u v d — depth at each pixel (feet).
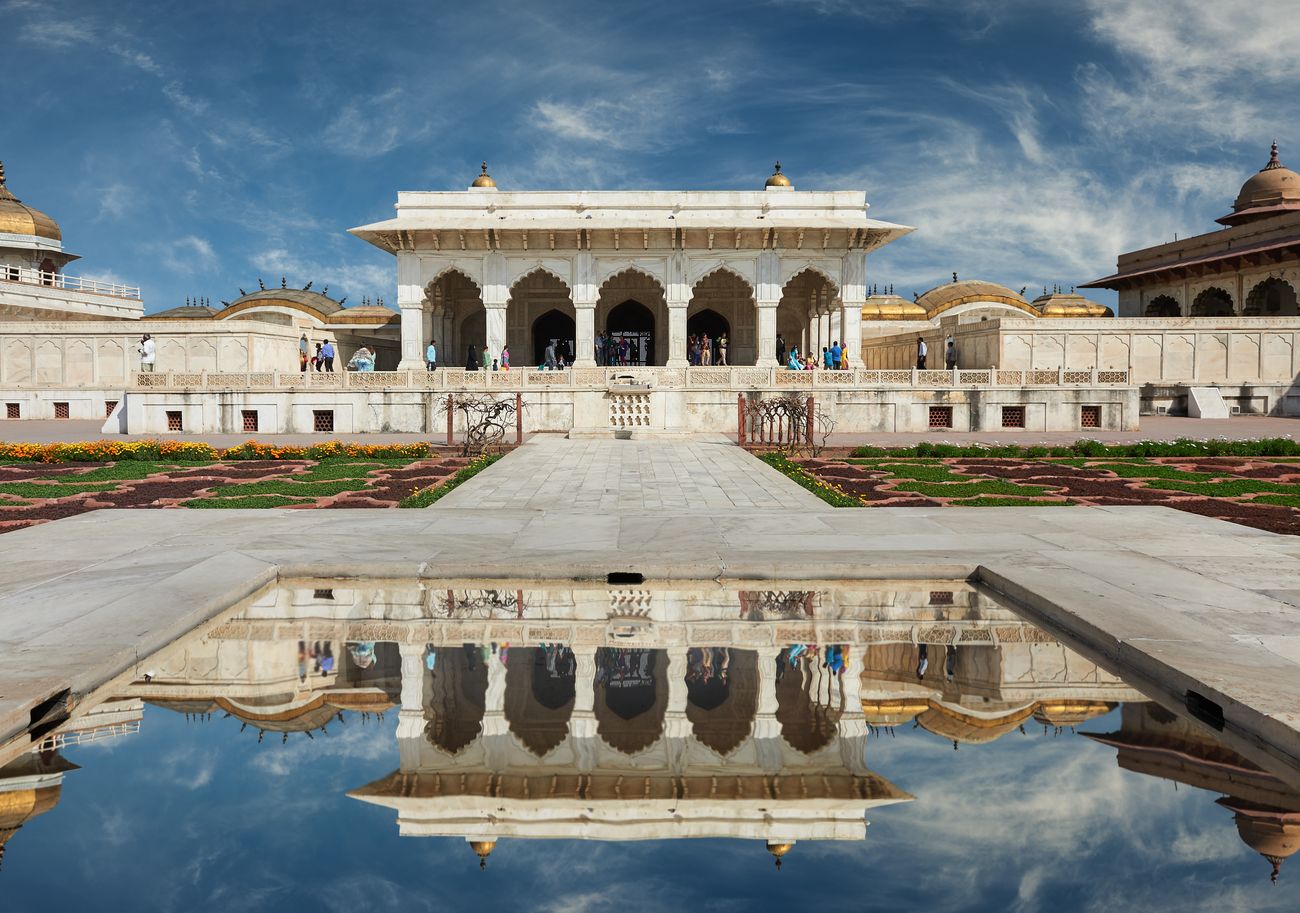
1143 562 21.44
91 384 99.25
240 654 15.55
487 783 10.77
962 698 13.35
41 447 55.52
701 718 12.55
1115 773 10.87
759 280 95.55
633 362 120.26
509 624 17.43
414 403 79.66
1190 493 38.55
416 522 28.27
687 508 32.71
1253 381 97.30
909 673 14.49
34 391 98.84
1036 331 95.96
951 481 43.57
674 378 79.15
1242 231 116.37
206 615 17.75
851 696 13.43
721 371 79.15
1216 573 20.16
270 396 79.66
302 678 14.33
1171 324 97.55
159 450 56.49
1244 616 16.35
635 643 16.14
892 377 79.30
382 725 12.34
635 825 9.75
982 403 79.15
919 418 79.46
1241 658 13.82
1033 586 18.83
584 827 9.70
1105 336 96.89
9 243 130.93
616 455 57.00
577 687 13.83
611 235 94.32
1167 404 97.66
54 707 13.00
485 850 9.27
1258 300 115.34
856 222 93.56
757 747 11.64
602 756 11.32
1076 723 12.41
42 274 126.52
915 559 21.81
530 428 79.20
